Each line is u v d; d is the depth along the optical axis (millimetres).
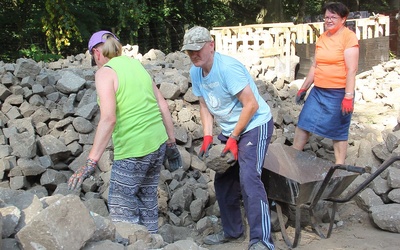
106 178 4910
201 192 5031
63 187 4852
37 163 5016
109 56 3793
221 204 4332
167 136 3908
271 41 9133
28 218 2760
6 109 5629
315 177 4301
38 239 2482
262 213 3787
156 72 6922
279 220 4289
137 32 18109
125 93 3576
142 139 3639
